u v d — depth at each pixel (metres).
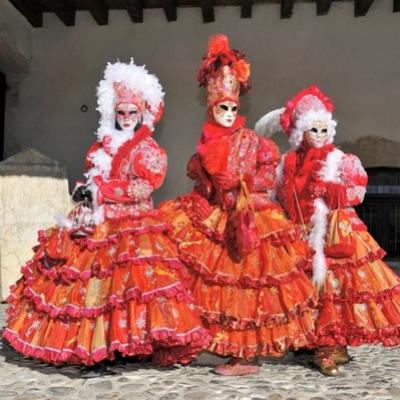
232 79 2.99
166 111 8.21
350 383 2.78
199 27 8.17
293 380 2.81
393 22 7.93
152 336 2.51
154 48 8.25
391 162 7.91
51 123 8.43
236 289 2.75
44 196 5.46
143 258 2.67
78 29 8.34
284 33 8.05
